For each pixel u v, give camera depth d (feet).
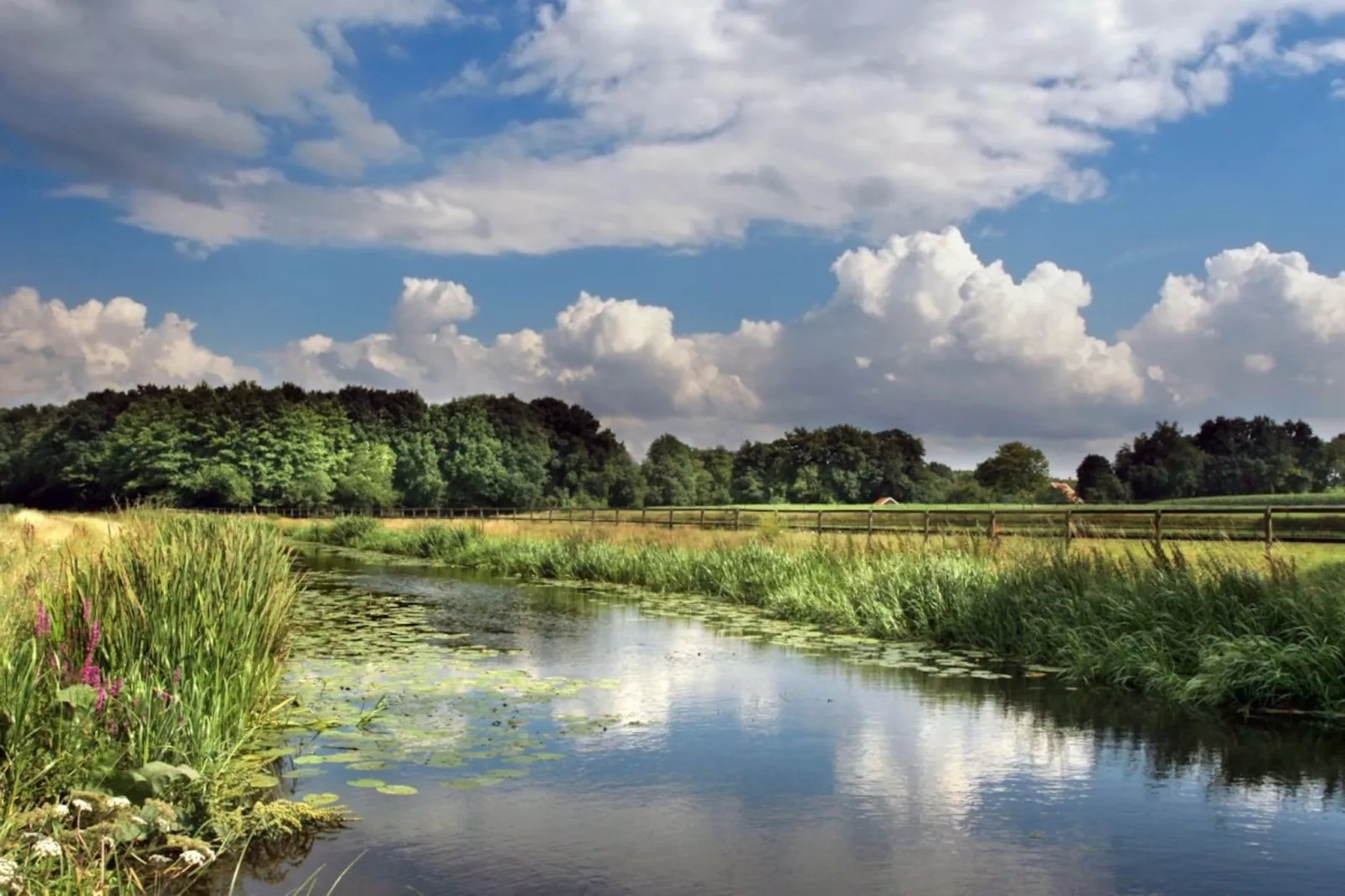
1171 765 21.89
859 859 16.06
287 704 26.94
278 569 32.40
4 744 16.83
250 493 241.76
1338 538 45.14
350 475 264.11
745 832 17.28
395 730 24.22
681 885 14.84
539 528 101.65
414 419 313.12
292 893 14.38
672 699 28.55
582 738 23.81
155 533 28.32
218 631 24.06
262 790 19.36
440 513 193.77
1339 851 16.70
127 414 273.75
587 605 54.19
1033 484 352.69
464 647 38.27
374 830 17.16
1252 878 15.49
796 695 29.30
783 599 50.57
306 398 317.01
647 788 19.77
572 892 14.56
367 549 115.85
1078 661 32.99
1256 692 27.81
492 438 303.89
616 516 118.73
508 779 20.31
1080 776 21.01
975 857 16.20
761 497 361.92
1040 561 41.96
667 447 396.16
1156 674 30.35
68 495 293.64
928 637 41.27
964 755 22.57
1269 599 31.32
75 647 21.08
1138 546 45.83
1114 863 16.10
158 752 18.03
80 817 14.92
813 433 371.97
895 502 345.92
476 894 14.40
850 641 40.55
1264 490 311.47
